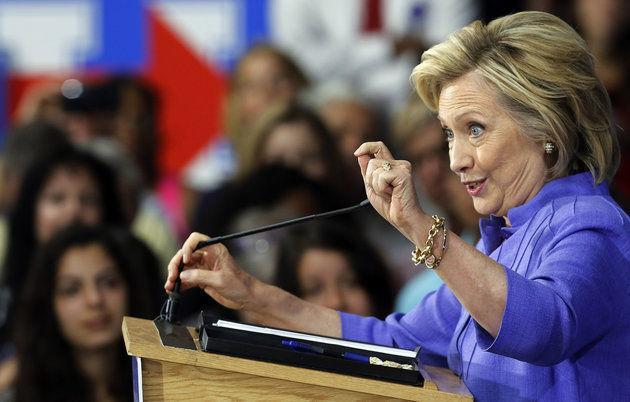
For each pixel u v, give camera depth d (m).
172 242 15.55
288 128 15.52
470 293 5.99
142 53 16.56
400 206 6.07
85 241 12.18
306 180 14.27
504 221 7.26
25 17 16.61
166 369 6.12
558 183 6.84
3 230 15.50
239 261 13.03
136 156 16.33
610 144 6.87
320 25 16.33
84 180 14.94
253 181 14.12
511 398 6.61
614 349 6.45
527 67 6.61
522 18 6.83
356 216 15.07
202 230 13.93
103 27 16.56
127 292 12.14
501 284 5.98
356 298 12.39
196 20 16.47
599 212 6.50
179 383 6.12
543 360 6.04
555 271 6.22
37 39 16.61
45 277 12.01
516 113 6.67
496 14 15.83
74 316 11.93
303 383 6.11
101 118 16.59
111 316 12.03
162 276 12.67
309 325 7.85
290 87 16.19
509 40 6.70
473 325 6.77
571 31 6.79
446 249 6.02
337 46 16.30
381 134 16.09
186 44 16.45
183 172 16.42
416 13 16.14
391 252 15.03
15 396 11.96
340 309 12.30
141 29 16.52
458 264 6.00
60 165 14.89
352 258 12.50
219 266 7.65
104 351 12.00
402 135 14.91
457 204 14.44
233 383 6.13
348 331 7.91
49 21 16.59
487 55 6.70
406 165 6.19
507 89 6.61
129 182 15.45
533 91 6.60
